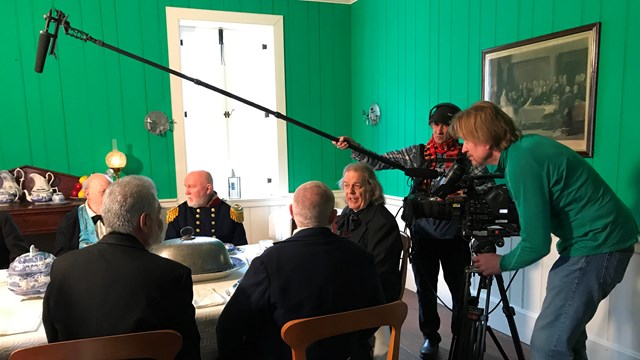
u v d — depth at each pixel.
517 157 1.44
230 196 3.93
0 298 1.49
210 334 1.50
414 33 3.23
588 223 1.46
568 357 1.51
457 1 2.82
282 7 3.79
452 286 2.31
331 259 1.22
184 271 1.17
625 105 1.94
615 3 1.95
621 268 1.49
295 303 1.19
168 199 3.60
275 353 1.23
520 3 2.40
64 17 1.99
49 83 3.24
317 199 1.28
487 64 2.60
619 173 1.99
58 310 1.09
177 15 3.48
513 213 1.58
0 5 3.09
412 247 2.30
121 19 3.35
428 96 3.12
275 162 3.95
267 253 1.24
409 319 2.85
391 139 3.56
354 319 1.13
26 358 0.94
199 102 3.79
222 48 3.79
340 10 3.99
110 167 3.36
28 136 3.23
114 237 1.15
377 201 1.89
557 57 2.20
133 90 3.44
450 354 1.86
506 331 2.62
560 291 1.53
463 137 1.55
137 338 0.99
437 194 1.68
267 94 3.95
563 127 2.20
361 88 3.95
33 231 2.93
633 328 1.99
